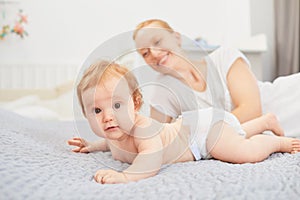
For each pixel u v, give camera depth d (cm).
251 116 111
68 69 273
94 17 281
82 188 52
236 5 276
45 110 220
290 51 256
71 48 280
